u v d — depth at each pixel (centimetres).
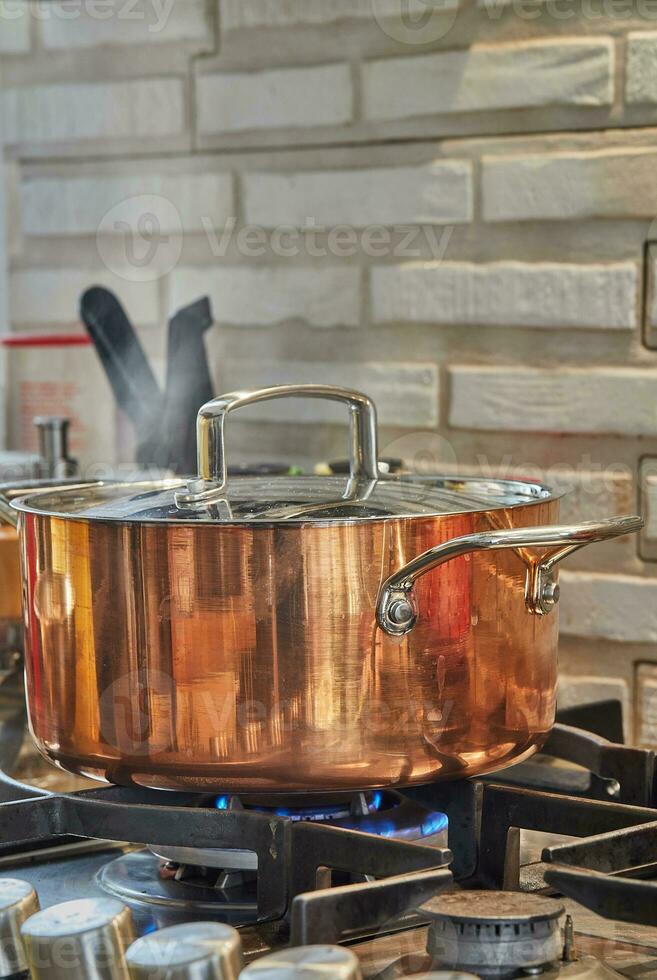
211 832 71
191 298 149
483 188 124
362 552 69
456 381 128
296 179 138
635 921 60
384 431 134
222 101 144
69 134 159
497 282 124
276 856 69
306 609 69
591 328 118
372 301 133
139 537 70
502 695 74
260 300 143
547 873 63
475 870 76
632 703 118
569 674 122
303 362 140
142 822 73
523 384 123
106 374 142
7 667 125
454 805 77
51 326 165
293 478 85
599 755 89
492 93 122
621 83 115
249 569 69
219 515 72
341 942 67
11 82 164
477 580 72
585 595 120
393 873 65
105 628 72
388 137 130
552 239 120
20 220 166
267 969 53
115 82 154
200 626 69
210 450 76
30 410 157
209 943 56
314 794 81
